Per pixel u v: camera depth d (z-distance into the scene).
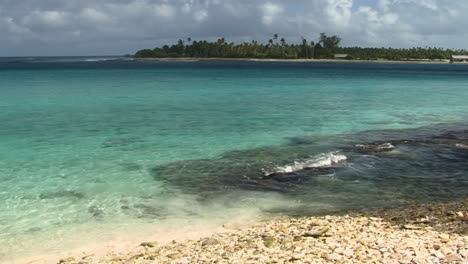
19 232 12.08
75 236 11.89
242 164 18.56
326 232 11.19
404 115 32.66
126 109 34.03
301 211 13.59
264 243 10.57
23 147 20.97
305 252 9.66
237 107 36.09
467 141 23.25
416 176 17.08
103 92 47.56
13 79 68.31
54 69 113.44
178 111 33.34
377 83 67.44
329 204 14.15
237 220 12.96
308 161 18.89
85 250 11.05
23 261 10.51
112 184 16.03
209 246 10.74
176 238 11.73
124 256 10.49
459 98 45.25
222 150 20.95
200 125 27.36
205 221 12.91
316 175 17.09
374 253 9.38
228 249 10.38
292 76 84.19
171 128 26.22
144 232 12.16
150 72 97.94
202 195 15.02
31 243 11.45
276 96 45.47
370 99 43.53
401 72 110.94
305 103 39.41
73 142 22.19
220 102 39.50
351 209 13.70
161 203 14.31
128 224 12.70
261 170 17.72
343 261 8.95
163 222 12.85
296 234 11.30
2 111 31.75
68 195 14.89
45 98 40.50
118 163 18.62
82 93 45.97
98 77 76.44
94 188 15.59
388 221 12.31
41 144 21.64
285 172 17.44
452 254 9.07
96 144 21.84
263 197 14.84
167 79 72.06
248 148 21.38
